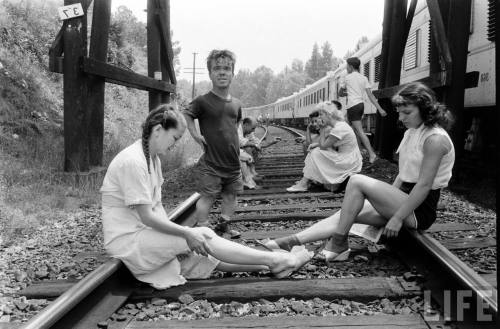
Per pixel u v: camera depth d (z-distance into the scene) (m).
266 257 3.41
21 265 4.04
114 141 11.46
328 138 6.91
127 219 3.27
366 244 4.34
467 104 8.27
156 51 11.23
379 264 3.79
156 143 3.19
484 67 7.46
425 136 3.55
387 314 2.88
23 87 10.66
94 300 2.96
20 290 3.43
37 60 13.04
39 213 5.70
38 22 14.65
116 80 8.55
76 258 4.21
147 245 3.20
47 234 5.09
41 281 3.59
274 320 2.80
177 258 3.42
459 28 6.92
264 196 6.95
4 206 5.54
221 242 3.37
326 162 7.04
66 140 7.29
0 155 7.71
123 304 3.10
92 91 8.27
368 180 3.74
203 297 3.18
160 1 11.17
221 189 4.69
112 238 3.25
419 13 10.10
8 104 9.62
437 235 4.66
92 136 8.50
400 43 9.95
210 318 2.87
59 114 11.23
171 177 9.22
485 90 7.44
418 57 10.17
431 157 3.48
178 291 3.24
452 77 6.95
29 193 6.26
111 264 3.15
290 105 39.97
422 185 3.49
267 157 12.80
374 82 13.48
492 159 7.74
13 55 11.70
